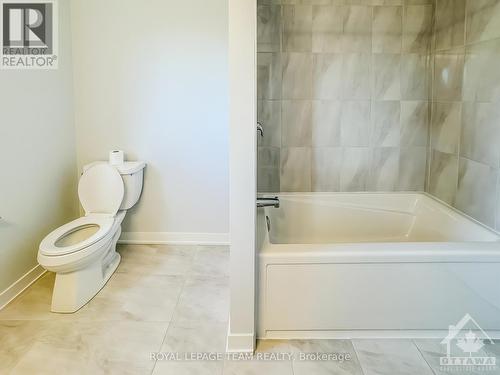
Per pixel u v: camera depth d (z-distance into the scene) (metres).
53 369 2.15
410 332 2.41
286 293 2.36
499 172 2.49
